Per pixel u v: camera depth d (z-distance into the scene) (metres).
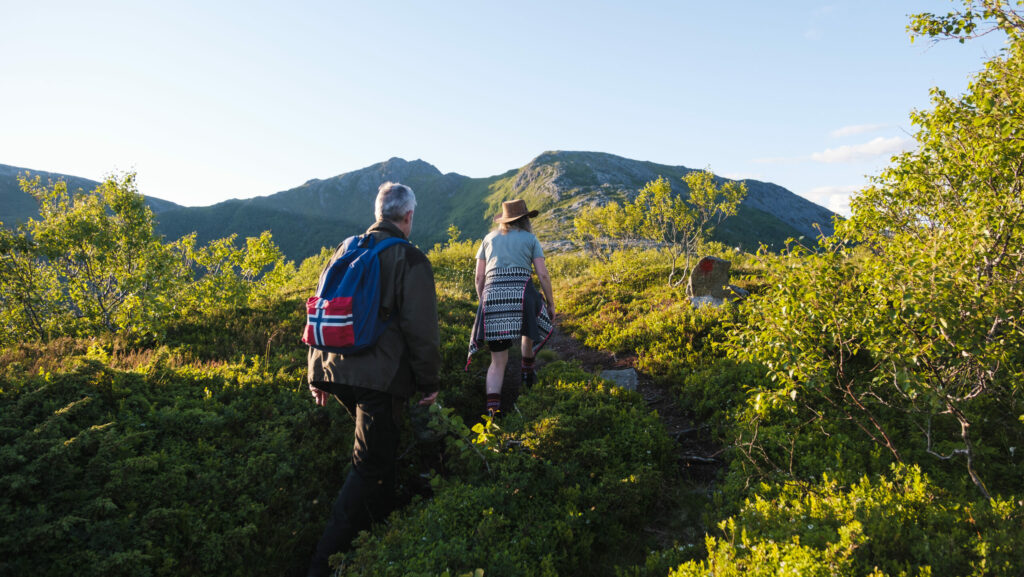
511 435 3.67
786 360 3.33
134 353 5.50
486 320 4.39
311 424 3.99
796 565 2.16
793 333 3.38
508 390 5.25
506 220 4.55
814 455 3.36
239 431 3.72
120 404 3.53
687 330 6.56
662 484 3.44
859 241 4.27
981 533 2.41
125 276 8.91
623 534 3.01
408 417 4.27
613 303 9.55
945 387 2.99
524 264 4.52
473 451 3.50
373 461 2.92
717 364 5.16
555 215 124.25
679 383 5.22
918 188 4.10
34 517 2.50
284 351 5.83
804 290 3.40
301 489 3.40
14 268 8.50
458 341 6.33
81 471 2.89
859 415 3.74
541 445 3.50
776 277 3.65
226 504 3.08
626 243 18.38
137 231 9.52
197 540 2.76
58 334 8.30
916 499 2.71
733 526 2.64
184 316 7.29
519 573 2.49
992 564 2.12
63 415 3.15
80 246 9.09
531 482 3.23
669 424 4.48
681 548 2.68
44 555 2.40
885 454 3.32
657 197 11.84
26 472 2.67
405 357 2.94
